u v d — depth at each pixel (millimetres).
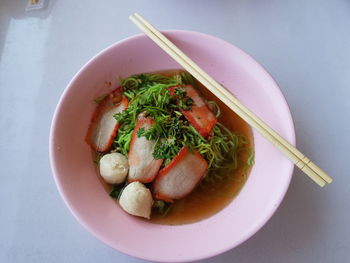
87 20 311
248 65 245
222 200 247
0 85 288
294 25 310
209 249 201
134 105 250
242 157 261
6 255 235
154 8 313
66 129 231
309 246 241
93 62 242
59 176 212
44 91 286
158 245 209
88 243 239
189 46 256
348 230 246
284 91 287
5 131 272
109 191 241
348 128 277
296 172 261
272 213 204
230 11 313
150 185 243
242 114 228
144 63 266
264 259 237
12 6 317
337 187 258
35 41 304
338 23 313
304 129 275
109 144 252
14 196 252
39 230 242
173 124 245
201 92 278
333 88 289
